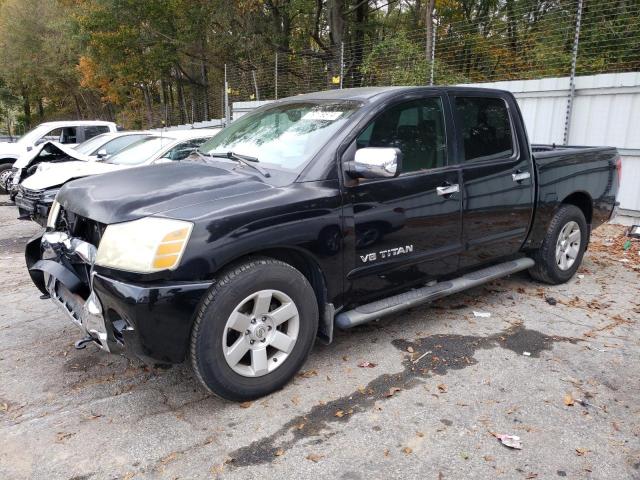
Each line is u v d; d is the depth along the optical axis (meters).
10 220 9.47
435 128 3.91
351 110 3.59
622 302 4.80
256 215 2.94
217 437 2.81
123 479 2.50
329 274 3.30
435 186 3.79
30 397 3.24
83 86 32.47
